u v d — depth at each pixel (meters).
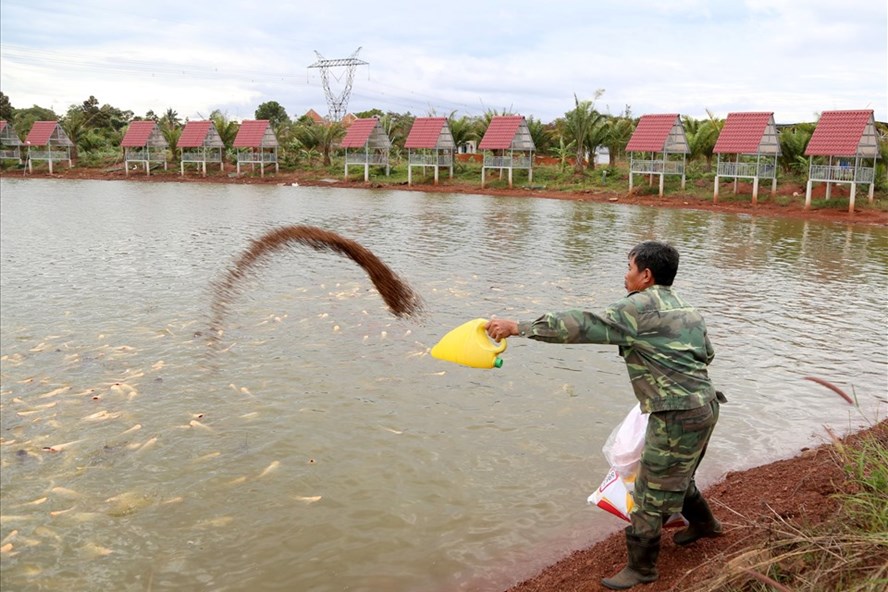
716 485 6.06
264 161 66.56
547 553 5.34
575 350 10.41
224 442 7.34
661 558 4.58
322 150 68.88
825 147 37.22
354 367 9.59
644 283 4.06
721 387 8.98
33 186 56.53
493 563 5.25
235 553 5.46
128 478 6.62
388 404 8.31
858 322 12.74
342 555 5.41
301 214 33.38
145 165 73.69
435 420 7.87
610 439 4.63
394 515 5.95
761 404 8.38
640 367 3.92
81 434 7.54
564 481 6.50
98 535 5.73
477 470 6.72
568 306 13.41
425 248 21.52
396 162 68.12
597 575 4.70
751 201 41.38
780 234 27.97
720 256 21.45
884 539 3.66
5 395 8.62
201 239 23.31
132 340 10.85
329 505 6.13
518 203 42.47
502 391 8.73
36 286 14.95
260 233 25.03
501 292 14.66
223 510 6.07
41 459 7.00
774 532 4.13
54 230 25.52
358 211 35.34
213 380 9.11
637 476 4.16
